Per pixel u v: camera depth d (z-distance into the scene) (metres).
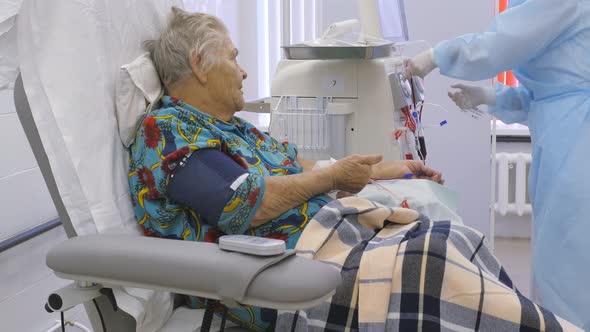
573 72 1.85
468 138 2.90
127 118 1.19
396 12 1.96
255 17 3.19
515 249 3.39
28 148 1.97
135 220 1.18
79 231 1.10
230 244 0.86
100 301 1.08
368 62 1.72
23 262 1.92
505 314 0.95
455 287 0.98
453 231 1.11
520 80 2.04
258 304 0.81
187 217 1.17
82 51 1.12
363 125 1.74
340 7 2.88
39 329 2.00
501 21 1.88
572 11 1.82
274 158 1.42
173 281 0.85
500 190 3.43
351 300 1.03
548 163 1.86
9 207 1.88
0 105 1.85
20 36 1.07
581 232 1.78
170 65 1.29
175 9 1.37
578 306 1.81
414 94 2.04
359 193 1.44
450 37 2.83
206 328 0.90
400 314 0.99
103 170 1.12
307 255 1.08
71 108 1.09
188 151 1.12
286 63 1.81
